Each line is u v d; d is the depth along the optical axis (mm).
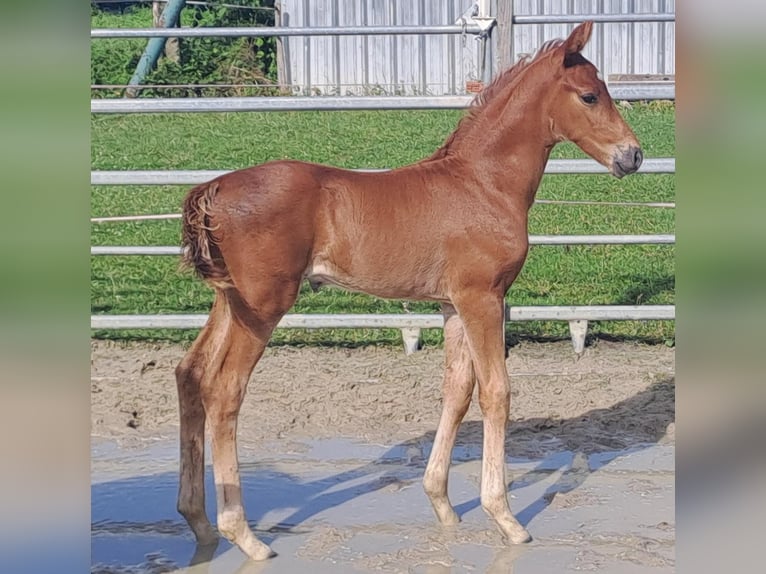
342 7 16766
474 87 7227
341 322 6707
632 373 6547
